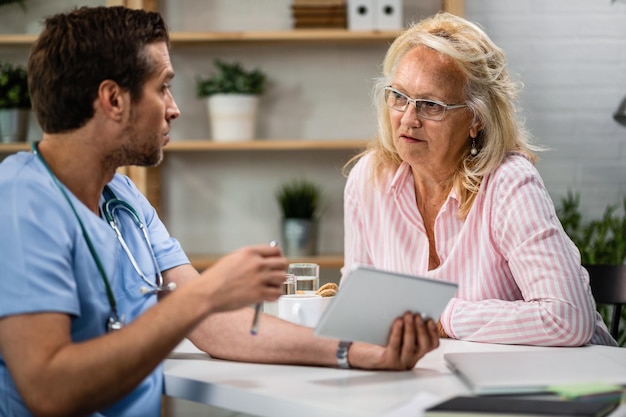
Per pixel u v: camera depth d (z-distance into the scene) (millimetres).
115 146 1350
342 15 3324
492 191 1824
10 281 1198
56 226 1266
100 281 1339
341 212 3621
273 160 3627
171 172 3641
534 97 3574
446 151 1833
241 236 3650
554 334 1607
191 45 3527
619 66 3562
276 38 3312
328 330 1314
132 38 1315
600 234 3355
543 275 1667
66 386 1164
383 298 1290
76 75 1299
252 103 3371
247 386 1305
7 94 3332
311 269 1765
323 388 1280
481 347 1607
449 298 1312
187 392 1380
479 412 1058
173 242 1649
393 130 1869
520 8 3553
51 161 1350
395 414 1106
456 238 1886
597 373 1249
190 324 1190
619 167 3586
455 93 1801
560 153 3592
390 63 1930
